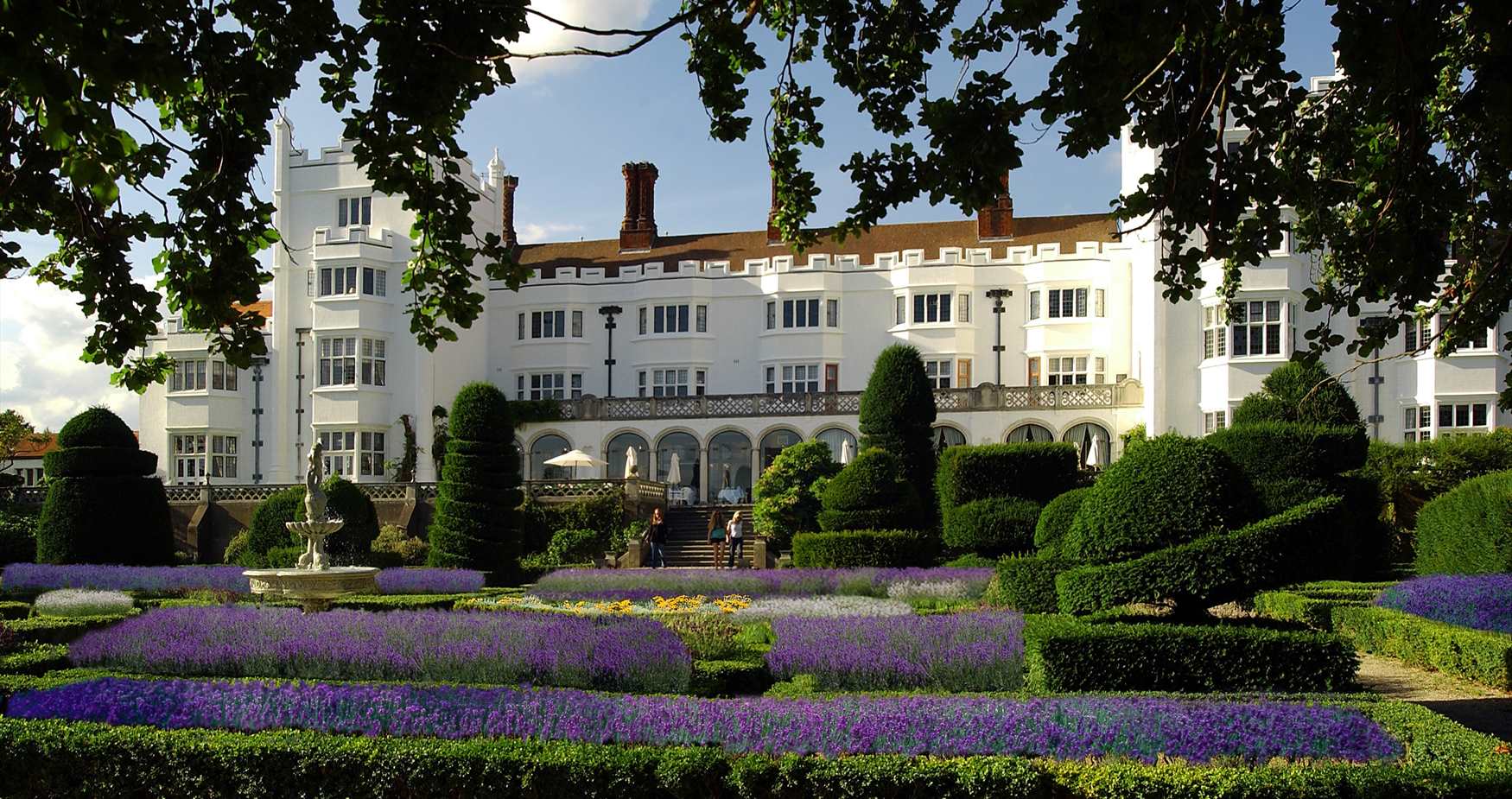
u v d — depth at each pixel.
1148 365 41.84
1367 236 9.59
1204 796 7.79
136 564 33.69
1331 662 12.43
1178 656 12.60
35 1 4.52
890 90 9.96
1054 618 14.59
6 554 36.97
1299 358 10.31
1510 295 9.78
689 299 50.12
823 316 48.84
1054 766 8.23
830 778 8.18
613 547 37.81
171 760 8.80
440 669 13.01
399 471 46.88
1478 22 6.50
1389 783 7.68
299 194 49.47
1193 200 8.27
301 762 8.66
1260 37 7.79
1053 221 51.59
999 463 30.75
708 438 47.41
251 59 7.74
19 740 8.98
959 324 47.53
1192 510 14.32
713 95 9.37
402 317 47.94
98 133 5.17
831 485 32.72
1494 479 23.59
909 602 22.69
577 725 9.74
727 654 15.80
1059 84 7.70
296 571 21.45
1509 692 13.84
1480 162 10.10
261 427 48.38
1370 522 25.86
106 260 8.04
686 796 8.31
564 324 51.31
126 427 34.72
